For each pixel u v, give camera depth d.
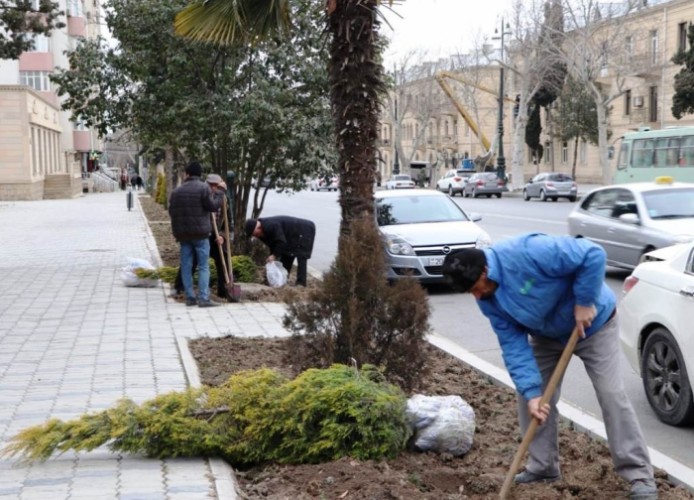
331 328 6.45
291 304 6.52
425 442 5.18
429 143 88.25
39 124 59.19
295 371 6.50
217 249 11.84
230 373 7.36
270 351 8.30
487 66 66.94
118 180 93.31
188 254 11.27
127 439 5.09
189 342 8.82
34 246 21.52
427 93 72.81
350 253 6.39
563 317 4.42
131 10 14.75
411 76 74.88
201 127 14.88
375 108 8.78
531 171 70.88
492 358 8.88
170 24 14.58
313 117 15.08
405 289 6.41
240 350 8.40
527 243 4.32
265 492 4.61
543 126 68.00
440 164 82.25
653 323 6.41
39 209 43.09
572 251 4.21
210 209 11.09
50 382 7.04
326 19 8.89
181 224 11.06
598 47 44.62
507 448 5.42
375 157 8.82
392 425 5.09
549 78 55.78
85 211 40.50
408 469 4.92
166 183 36.22
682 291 6.08
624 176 29.75
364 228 6.53
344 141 8.73
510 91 71.38
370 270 6.35
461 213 14.77
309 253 12.98
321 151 14.94
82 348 8.48
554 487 4.73
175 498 4.43
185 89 15.13
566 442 5.54
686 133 26.50
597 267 4.18
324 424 5.04
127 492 4.52
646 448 4.52
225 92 15.00
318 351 6.40
